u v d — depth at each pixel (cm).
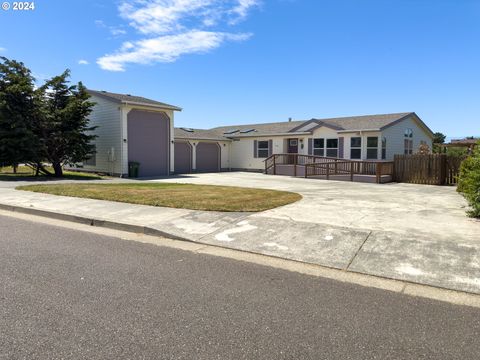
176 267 506
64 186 1305
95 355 283
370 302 401
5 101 1684
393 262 525
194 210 847
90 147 1991
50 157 1888
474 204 796
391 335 327
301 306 386
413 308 387
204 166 2922
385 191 1379
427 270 495
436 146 2842
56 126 1855
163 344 302
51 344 298
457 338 323
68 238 658
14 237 658
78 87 1936
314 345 306
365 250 574
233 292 419
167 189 1238
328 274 494
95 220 780
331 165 2094
